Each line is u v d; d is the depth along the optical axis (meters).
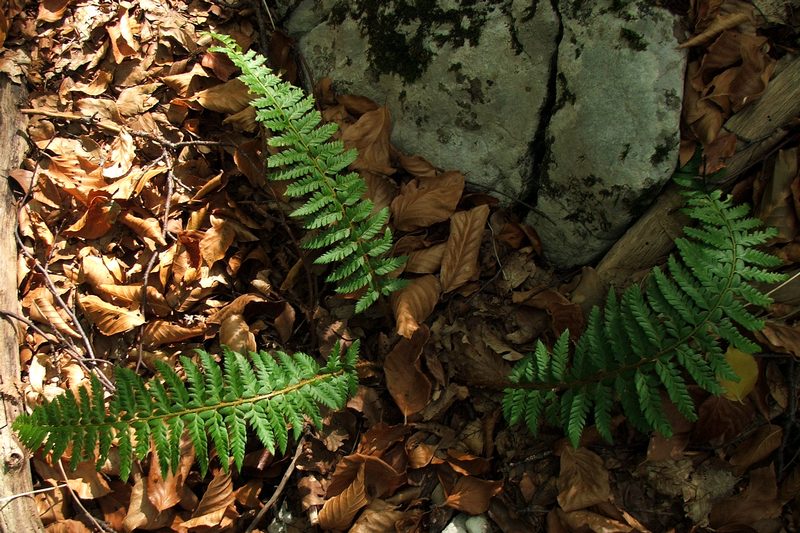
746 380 0.85
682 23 0.85
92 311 0.93
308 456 0.90
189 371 0.82
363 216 0.87
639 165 0.86
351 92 0.98
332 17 1.00
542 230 0.93
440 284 0.92
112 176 0.98
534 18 0.90
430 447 0.89
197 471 0.89
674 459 0.86
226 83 1.00
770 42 0.86
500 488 0.87
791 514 0.85
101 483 0.88
